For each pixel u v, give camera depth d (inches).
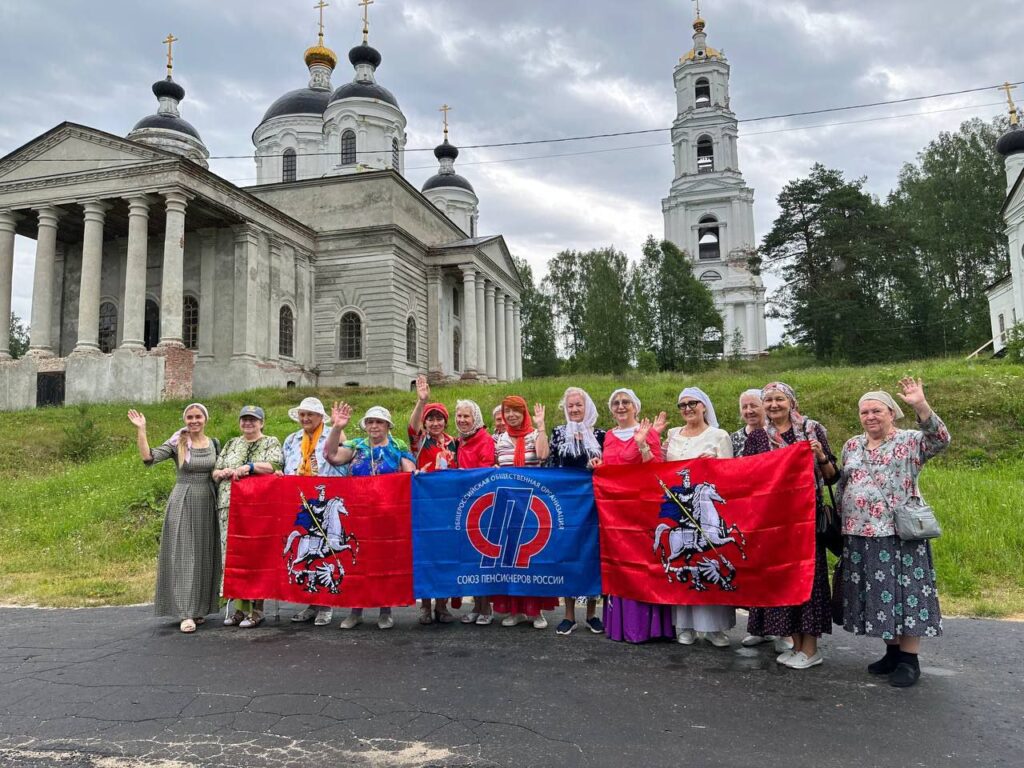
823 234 1984.5
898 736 157.8
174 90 1635.1
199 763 148.6
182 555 267.7
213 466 281.7
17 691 194.7
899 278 1905.8
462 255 1576.0
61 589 342.3
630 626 237.8
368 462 283.3
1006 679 196.1
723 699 181.3
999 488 424.5
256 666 214.4
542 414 273.3
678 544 230.8
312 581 268.2
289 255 1357.0
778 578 212.4
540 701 180.5
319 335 1425.9
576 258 2628.0
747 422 241.0
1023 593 295.3
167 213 1088.2
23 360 1115.3
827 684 192.9
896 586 192.2
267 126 1796.3
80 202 1134.4
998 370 745.0
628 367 2055.9
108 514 470.6
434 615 276.2
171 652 232.2
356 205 1457.9
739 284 2561.5
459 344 1747.0
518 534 257.3
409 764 146.2
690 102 2659.9
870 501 197.5
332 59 1940.2
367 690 190.5
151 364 1046.4
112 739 161.3
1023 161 1595.7
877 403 203.9
